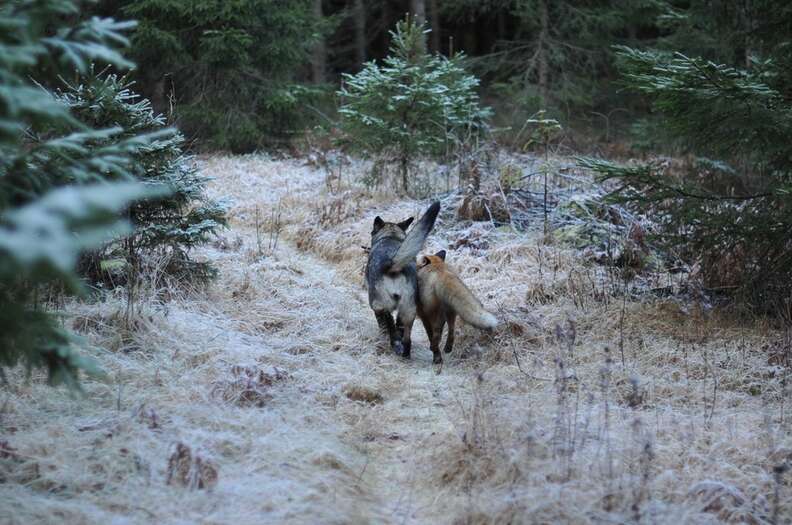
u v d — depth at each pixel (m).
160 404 4.60
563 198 10.35
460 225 9.74
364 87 11.44
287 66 15.81
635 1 17.70
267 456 4.06
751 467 4.16
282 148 15.43
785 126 6.45
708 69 6.41
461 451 4.17
